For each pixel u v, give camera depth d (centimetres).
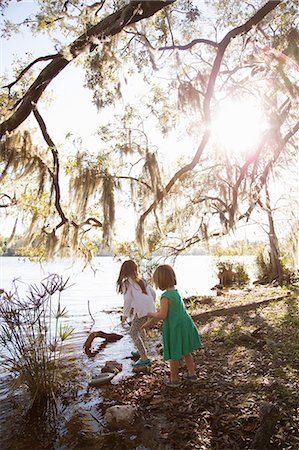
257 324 656
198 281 1883
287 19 573
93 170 721
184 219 963
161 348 567
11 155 611
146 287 498
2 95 675
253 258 1602
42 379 375
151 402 356
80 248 849
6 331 386
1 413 348
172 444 280
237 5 626
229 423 299
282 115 745
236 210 802
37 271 2822
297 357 443
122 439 291
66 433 306
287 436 272
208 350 521
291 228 1189
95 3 539
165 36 606
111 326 785
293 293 1012
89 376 444
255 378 386
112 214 700
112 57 529
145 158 716
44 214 788
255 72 705
